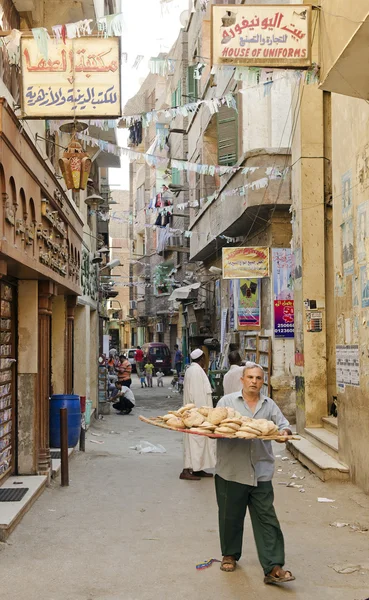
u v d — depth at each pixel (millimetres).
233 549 5262
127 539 6211
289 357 15156
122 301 65500
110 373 26453
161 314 42406
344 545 5973
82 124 8945
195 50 23641
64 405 10727
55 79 6578
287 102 15164
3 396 7980
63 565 5453
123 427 16219
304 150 11906
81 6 10125
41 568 5379
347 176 8492
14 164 6691
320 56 6398
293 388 15039
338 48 5781
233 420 4789
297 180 12234
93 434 14602
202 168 10656
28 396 8539
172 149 33688
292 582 5000
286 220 15289
